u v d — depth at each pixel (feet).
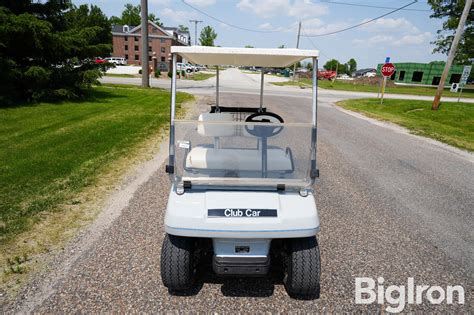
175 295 9.68
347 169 22.18
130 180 18.10
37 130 28.07
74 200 15.33
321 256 12.00
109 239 12.33
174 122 8.95
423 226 14.56
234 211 8.29
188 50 9.00
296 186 8.89
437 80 171.01
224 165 9.11
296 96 73.72
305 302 9.64
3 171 18.31
